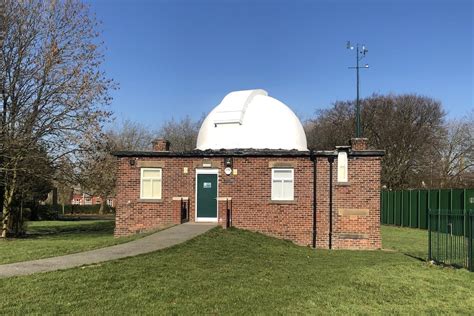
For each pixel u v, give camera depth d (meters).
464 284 11.90
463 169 59.00
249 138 25.34
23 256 13.62
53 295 8.76
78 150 24.64
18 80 23.97
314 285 11.10
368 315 8.55
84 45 25.34
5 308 7.91
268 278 11.66
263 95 28.33
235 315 8.08
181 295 9.26
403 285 11.48
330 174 22.42
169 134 68.12
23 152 23.83
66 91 24.12
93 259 12.62
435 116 58.00
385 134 57.28
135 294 9.09
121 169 23.42
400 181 57.41
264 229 22.58
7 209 25.33
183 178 23.25
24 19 23.98
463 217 15.05
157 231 19.84
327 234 22.22
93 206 65.88
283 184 22.73
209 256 14.32
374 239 21.98
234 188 22.91
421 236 29.94
